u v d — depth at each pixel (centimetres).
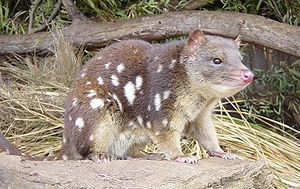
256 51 184
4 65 187
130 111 144
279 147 166
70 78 177
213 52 140
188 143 165
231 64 139
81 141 142
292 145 167
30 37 184
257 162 140
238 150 163
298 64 180
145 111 143
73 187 127
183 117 142
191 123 146
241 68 138
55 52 179
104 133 142
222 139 166
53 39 182
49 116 170
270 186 145
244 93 182
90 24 181
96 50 184
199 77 141
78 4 189
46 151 162
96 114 142
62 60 179
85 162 136
